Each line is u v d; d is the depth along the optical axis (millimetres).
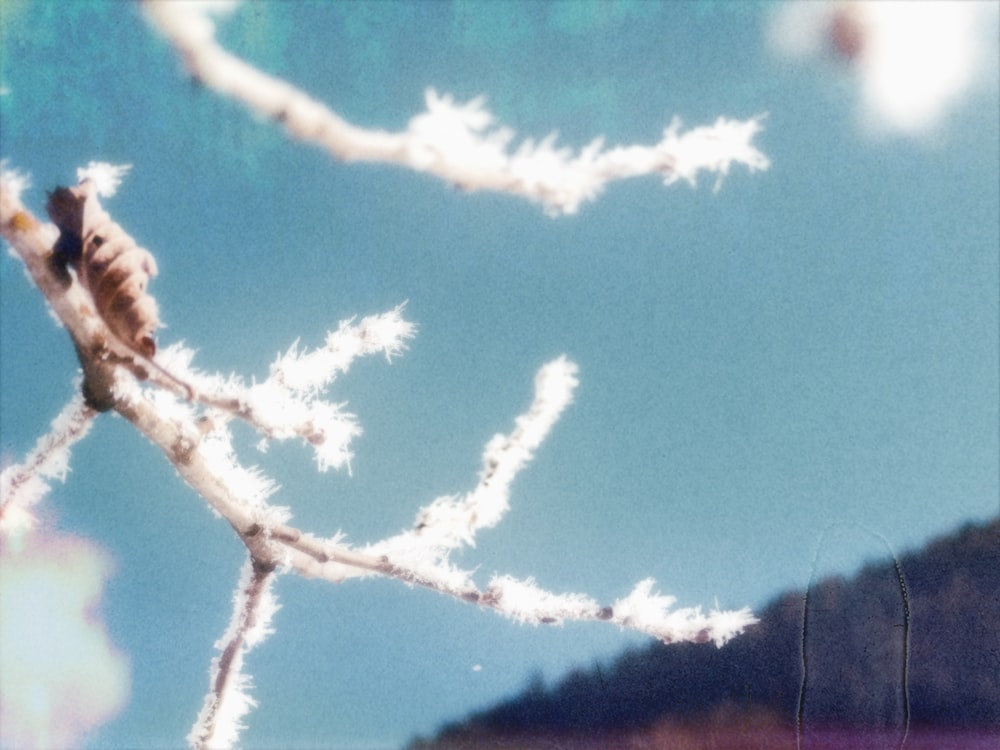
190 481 203
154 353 183
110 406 193
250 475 211
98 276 177
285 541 209
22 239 176
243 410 202
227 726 213
